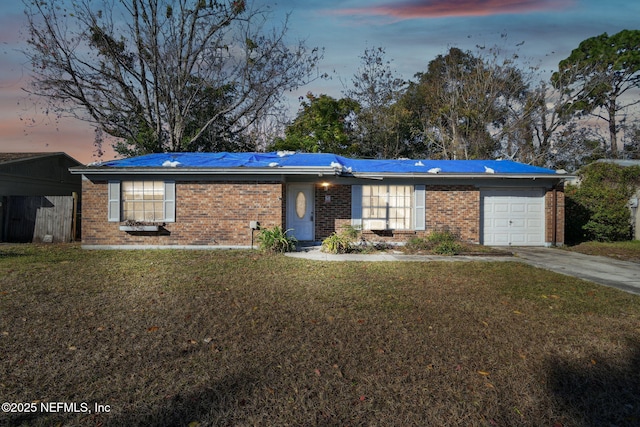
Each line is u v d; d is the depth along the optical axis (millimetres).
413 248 12555
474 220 14031
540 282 7660
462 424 2885
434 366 3812
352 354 4066
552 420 2959
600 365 3881
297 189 14242
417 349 4211
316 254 11609
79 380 3465
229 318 5207
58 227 14984
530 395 3297
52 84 19812
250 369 3705
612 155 28750
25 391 3270
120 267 8945
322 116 25094
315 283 7375
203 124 23953
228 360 3902
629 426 2893
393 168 14547
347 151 26156
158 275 8023
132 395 3223
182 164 13086
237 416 2949
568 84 27312
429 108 30547
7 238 15133
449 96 29250
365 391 3328
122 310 5520
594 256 11930
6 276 7840
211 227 12648
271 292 6637
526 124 27641
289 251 12164
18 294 6363
